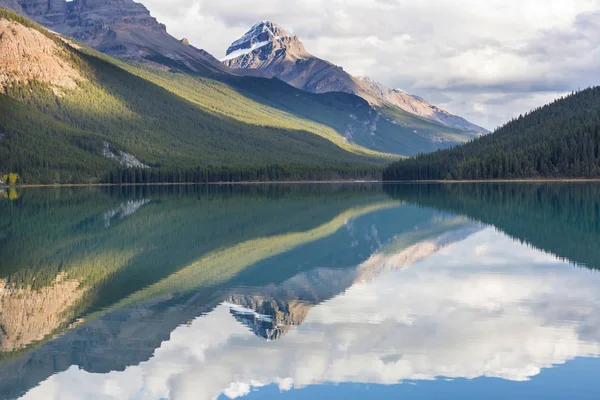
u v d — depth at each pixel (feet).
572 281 165.89
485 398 93.25
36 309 141.28
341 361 107.55
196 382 99.86
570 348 112.98
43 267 194.18
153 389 98.73
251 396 95.50
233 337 121.08
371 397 94.07
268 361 109.09
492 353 110.73
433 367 105.40
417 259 206.28
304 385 98.68
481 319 131.23
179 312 138.41
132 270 188.85
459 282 167.43
